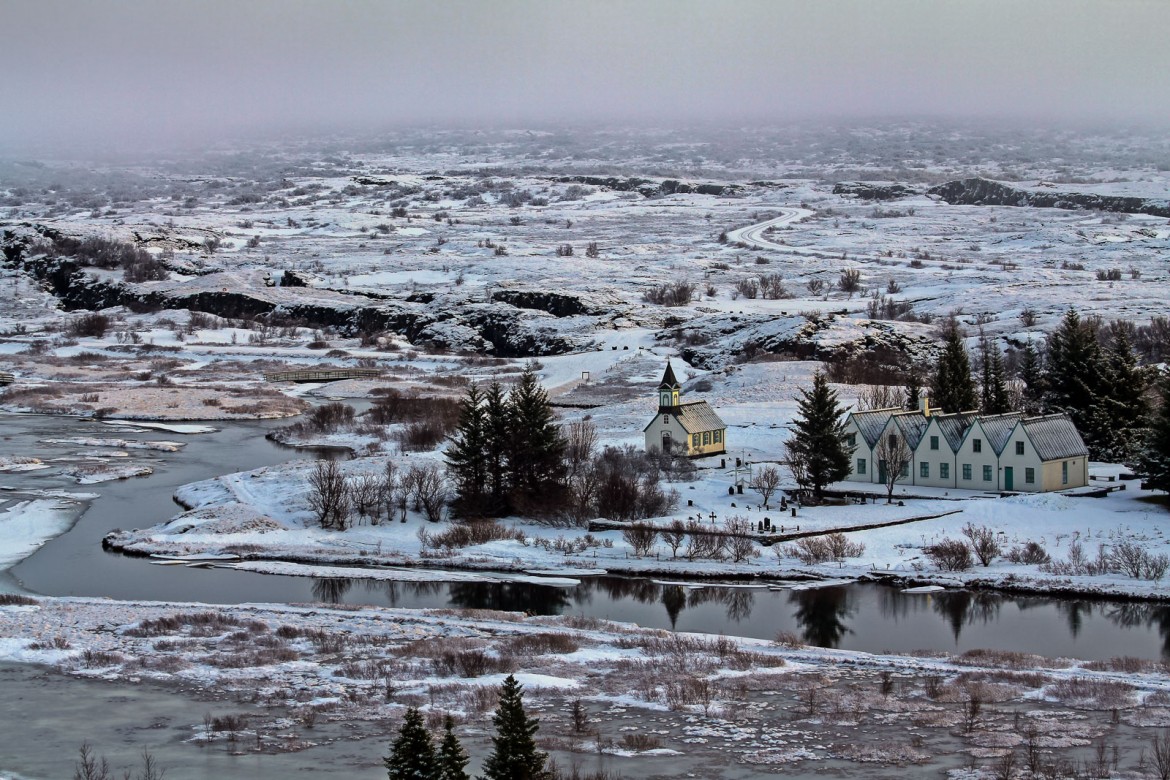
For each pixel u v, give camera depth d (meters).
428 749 55.16
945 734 72.88
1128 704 77.88
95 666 86.81
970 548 121.69
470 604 111.31
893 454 140.38
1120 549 118.69
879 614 106.00
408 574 121.06
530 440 143.38
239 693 80.81
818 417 143.00
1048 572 114.12
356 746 70.56
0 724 75.06
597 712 76.88
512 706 55.94
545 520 139.38
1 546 132.75
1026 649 95.75
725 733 72.94
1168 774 63.59
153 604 106.38
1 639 93.12
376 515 141.88
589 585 116.94
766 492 140.38
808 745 70.88
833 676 85.56
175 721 75.44
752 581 116.88
